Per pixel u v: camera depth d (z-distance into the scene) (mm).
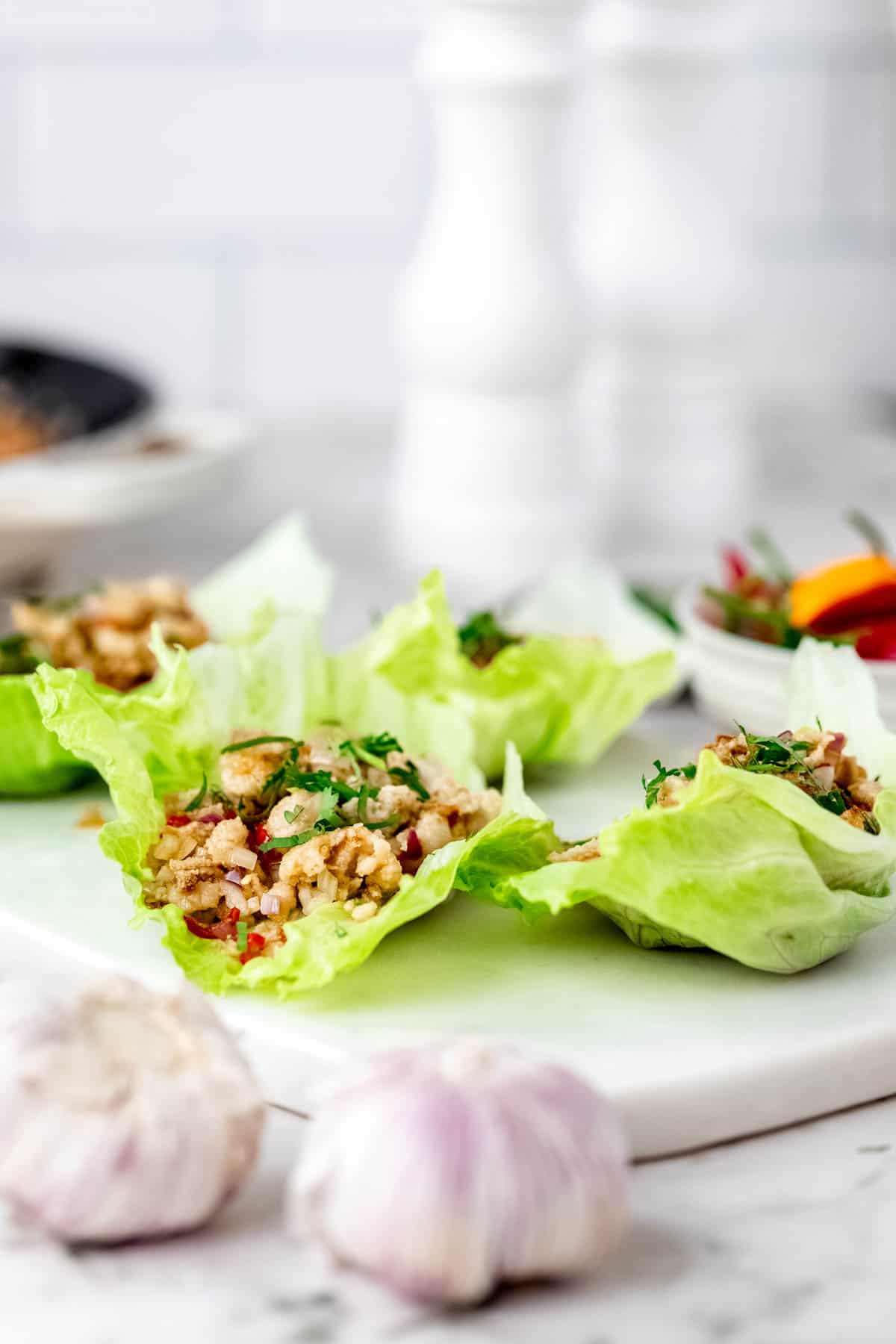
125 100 1479
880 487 1454
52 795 833
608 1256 604
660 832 684
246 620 921
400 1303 601
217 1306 600
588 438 1280
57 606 894
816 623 855
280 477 1477
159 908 718
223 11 1446
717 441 1235
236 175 1490
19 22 1461
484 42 1078
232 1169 611
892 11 1381
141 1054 621
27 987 629
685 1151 656
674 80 1166
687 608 894
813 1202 635
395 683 830
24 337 1365
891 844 703
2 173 1506
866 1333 595
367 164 1478
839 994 694
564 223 1170
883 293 1467
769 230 1461
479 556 1137
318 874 710
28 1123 606
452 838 742
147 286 1526
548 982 700
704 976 704
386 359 1526
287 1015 683
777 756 723
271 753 759
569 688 834
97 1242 615
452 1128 592
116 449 1134
